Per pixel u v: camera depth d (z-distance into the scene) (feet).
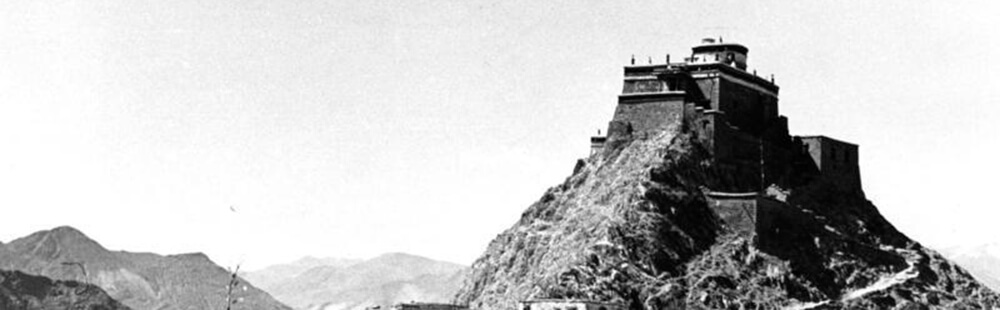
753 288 619.67
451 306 599.57
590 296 587.27
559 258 647.15
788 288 627.05
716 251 640.58
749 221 652.89
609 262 608.60
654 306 589.73
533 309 563.89
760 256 637.71
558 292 592.19
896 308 652.89
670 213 645.10
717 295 605.31
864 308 640.17
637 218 633.20
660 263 617.62
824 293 646.74
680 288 603.26
